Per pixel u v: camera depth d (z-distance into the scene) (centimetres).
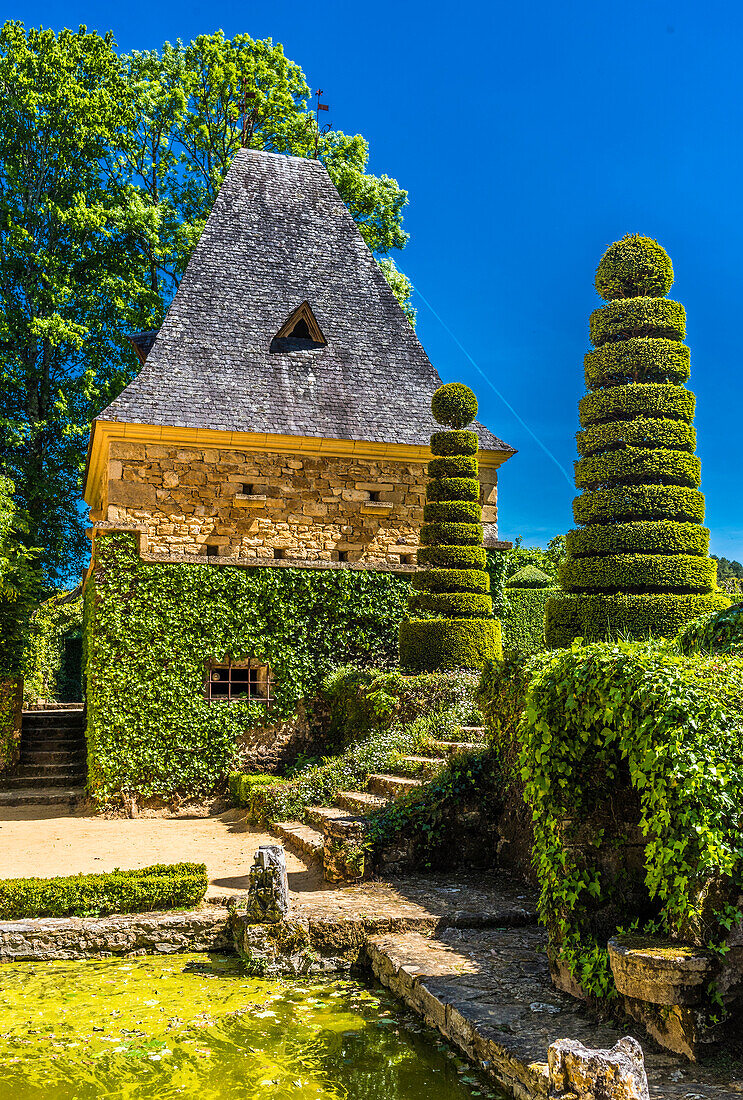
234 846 1202
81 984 734
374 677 1491
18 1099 526
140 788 1509
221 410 1667
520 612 2234
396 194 2830
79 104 2588
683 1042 487
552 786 630
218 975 754
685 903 496
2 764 1775
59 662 2888
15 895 835
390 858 948
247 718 1595
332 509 1727
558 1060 356
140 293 2591
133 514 1589
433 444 1619
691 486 1075
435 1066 562
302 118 2797
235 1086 541
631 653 575
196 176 2883
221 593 1602
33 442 2727
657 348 1079
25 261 2645
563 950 598
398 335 1977
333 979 739
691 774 500
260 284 1900
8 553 1861
